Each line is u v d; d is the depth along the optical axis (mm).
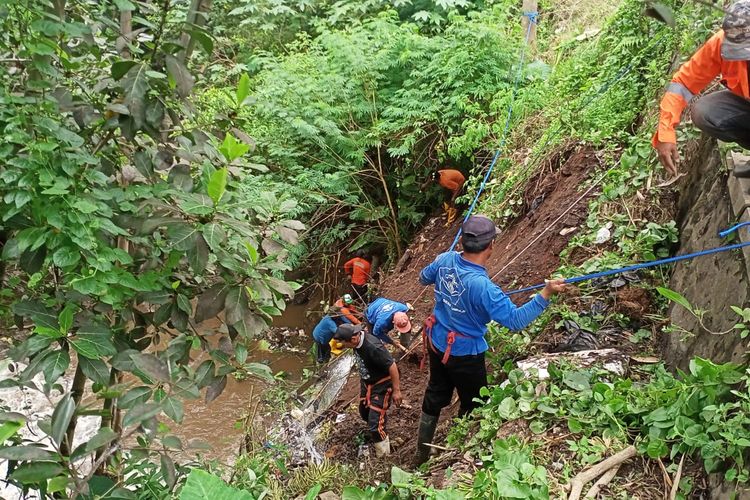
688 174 4598
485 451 3633
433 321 4168
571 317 4367
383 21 8555
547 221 5629
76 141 2559
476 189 7457
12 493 4320
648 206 4773
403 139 8125
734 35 2859
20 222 2586
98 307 2814
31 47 2465
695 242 4141
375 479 4766
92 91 2889
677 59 5410
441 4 9250
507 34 8281
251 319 2920
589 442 3283
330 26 10664
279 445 5367
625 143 5684
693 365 3133
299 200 8125
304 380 7270
